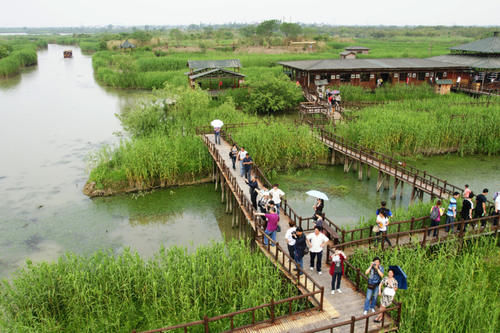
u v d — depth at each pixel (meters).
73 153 34.94
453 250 16.92
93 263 15.78
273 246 16.56
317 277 14.45
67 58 126.75
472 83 52.78
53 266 15.10
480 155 33.22
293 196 25.73
